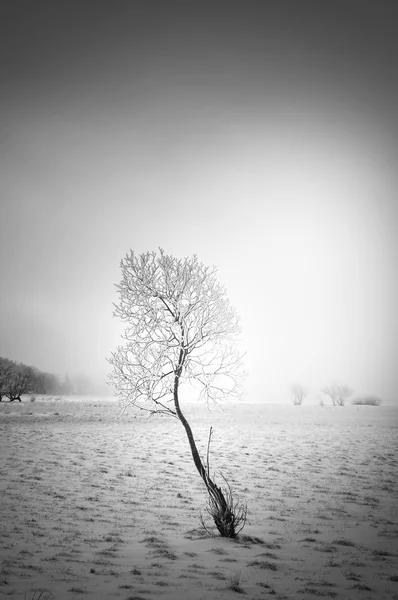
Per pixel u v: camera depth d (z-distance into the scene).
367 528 13.58
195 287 13.27
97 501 16.12
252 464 25.45
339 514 15.26
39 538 11.51
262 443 34.81
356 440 37.59
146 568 9.30
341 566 9.91
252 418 58.28
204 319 13.14
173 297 13.28
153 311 13.10
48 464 23.55
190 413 63.72
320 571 9.48
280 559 10.29
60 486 18.44
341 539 12.23
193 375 12.94
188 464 24.88
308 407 85.62
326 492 18.78
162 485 19.27
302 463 26.06
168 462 25.31
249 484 20.03
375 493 18.86
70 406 71.19
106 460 25.41
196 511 15.15
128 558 10.05
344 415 65.81
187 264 13.45
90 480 19.86
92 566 9.35
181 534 12.39
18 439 33.22
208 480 12.56
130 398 12.93
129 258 13.38
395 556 10.90
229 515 12.21
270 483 20.38
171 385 13.08
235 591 7.97
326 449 32.09
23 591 7.68
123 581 8.38
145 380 12.88
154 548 10.89
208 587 8.13
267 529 13.18
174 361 13.06
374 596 8.03
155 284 13.25
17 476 20.19
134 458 26.39
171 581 8.45
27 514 13.96
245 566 9.64
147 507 15.51
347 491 19.05
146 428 43.78
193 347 13.02
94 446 30.80
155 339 13.09
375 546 11.71
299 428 46.66
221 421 52.97
